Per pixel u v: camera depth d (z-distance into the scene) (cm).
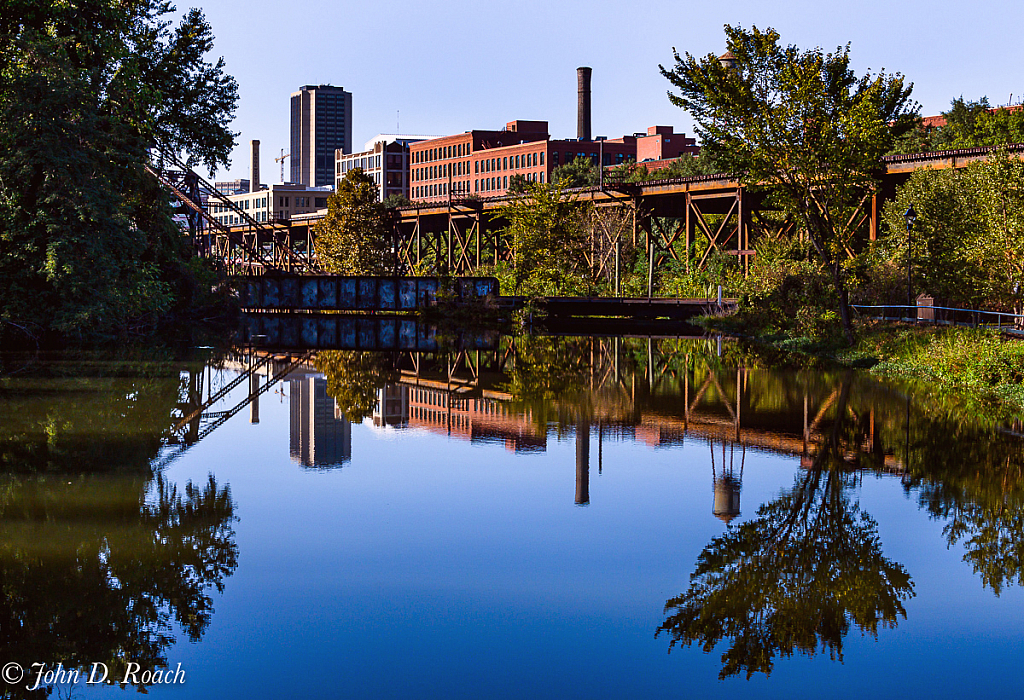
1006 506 1138
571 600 823
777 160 3478
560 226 6619
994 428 1695
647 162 11906
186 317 5066
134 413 1822
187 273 4966
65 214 3091
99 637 734
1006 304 3456
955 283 3791
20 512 1073
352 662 695
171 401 2019
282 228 10694
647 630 760
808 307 4012
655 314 5903
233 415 1867
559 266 6656
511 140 17412
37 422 1680
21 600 805
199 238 7081
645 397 2166
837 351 3262
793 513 1109
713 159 3691
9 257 3105
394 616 782
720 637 741
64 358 2909
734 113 3409
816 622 786
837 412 1900
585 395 2222
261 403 2061
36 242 3142
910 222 3662
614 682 668
